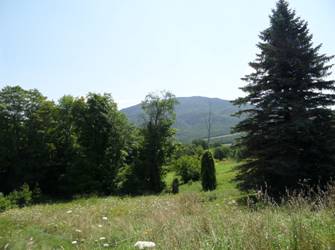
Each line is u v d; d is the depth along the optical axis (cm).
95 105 3981
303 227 400
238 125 1884
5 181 3806
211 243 431
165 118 4247
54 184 4022
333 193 547
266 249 368
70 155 4031
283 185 1656
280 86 1798
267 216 497
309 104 1706
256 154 1800
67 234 914
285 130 1656
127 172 3966
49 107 3984
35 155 3844
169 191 3650
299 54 1756
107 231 847
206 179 3066
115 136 3988
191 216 752
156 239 622
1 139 3703
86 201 1995
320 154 1628
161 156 4172
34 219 1220
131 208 1341
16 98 3809
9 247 830
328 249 353
